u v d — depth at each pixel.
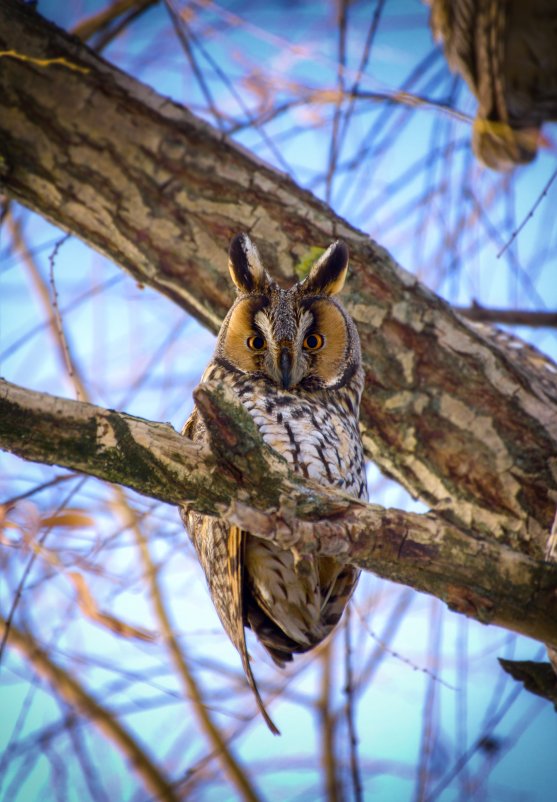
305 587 7.95
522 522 8.45
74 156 9.13
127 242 9.23
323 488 6.11
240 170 9.21
